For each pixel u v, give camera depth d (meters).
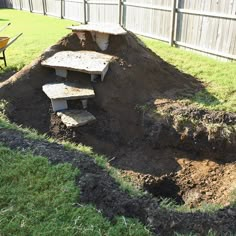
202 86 6.06
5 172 3.32
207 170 4.59
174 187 4.54
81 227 2.69
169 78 6.17
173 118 5.09
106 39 6.27
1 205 2.90
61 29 11.68
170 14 8.68
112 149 5.14
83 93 5.48
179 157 4.89
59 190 3.10
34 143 3.99
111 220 2.79
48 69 6.11
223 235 2.71
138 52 6.32
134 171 4.71
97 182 3.19
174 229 2.75
